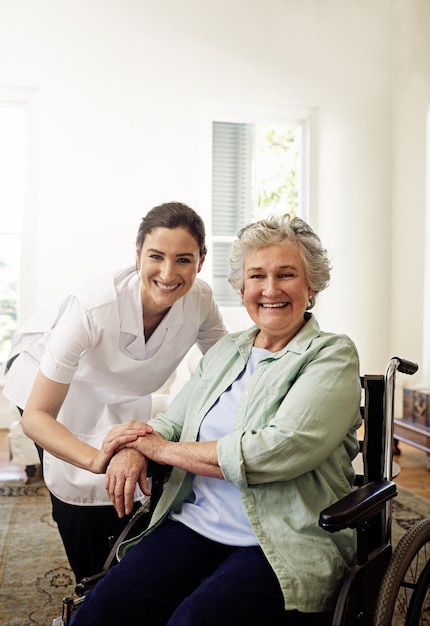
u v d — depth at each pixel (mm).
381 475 1445
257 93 5285
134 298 1671
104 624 1271
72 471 1783
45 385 1614
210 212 5336
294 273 1460
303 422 1301
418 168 5180
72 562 1870
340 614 1142
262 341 1535
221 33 5203
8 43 4898
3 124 5090
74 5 4977
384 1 5430
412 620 1355
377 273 5500
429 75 5074
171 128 5152
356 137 5453
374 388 1470
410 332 5273
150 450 1419
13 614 2066
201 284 1868
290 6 5301
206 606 1196
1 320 5203
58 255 5008
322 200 5418
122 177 5086
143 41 5086
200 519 1419
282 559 1254
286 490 1321
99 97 5035
